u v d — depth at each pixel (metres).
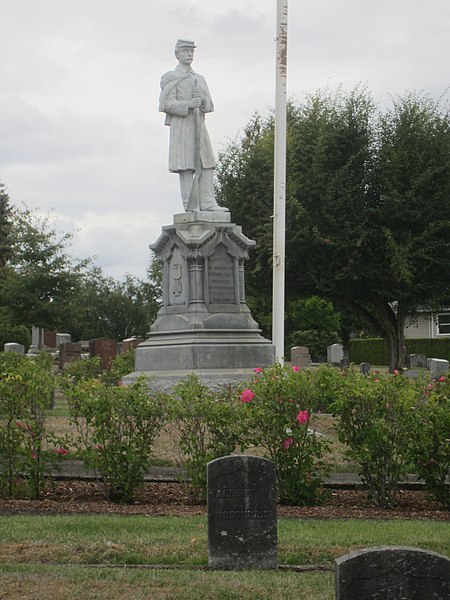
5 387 14.96
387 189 41.47
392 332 44.78
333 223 41.06
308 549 11.16
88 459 14.83
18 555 10.83
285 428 14.73
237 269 26.72
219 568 10.52
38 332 52.41
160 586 9.65
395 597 6.82
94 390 15.30
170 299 26.97
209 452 15.12
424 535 12.05
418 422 14.75
